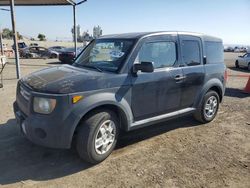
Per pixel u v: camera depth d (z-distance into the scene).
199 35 5.52
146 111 4.49
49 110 3.51
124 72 4.12
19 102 4.19
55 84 3.69
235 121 6.20
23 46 33.25
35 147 4.46
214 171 3.86
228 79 13.91
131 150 4.48
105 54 4.59
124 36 4.70
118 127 4.17
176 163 4.06
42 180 3.54
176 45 4.96
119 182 3.52
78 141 3.79
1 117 5.95
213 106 5.96
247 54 20.53
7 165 3.88
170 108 4.91
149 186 3.44
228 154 4.43
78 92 3.60
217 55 5.95
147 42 4.47
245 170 3.92
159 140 4.93
